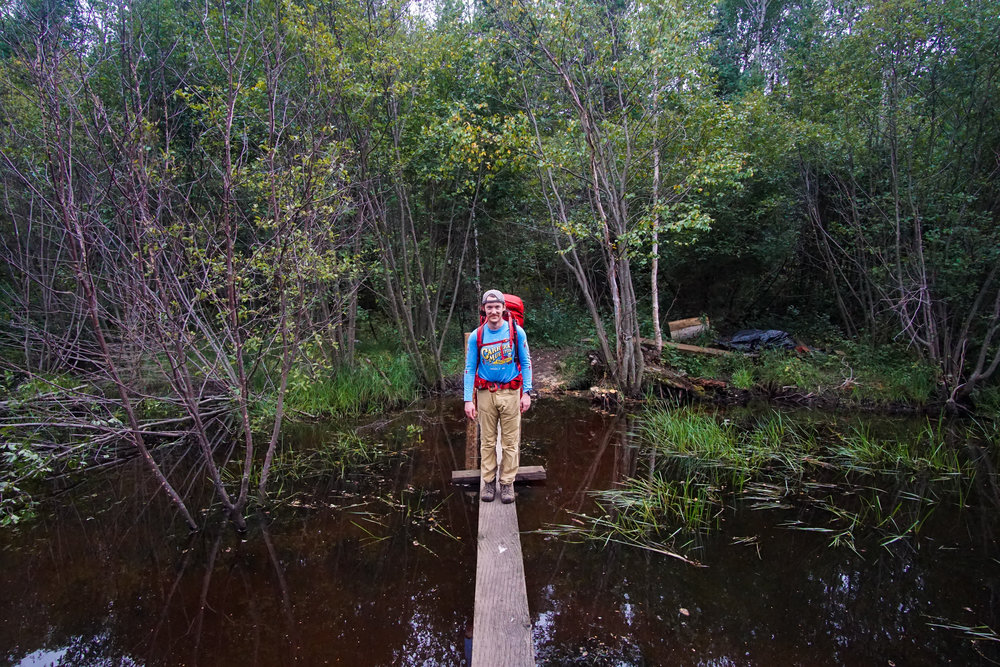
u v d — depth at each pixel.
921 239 8.32
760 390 8.75
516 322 4.21
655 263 9.63
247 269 4.34
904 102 7.80
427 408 8.09
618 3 7.93
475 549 3.88
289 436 6.60
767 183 10.62
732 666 2.69
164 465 5.57
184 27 6.79
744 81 15.91
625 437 6.67
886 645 2.86
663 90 7.93
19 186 6.00
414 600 3.28
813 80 9.53
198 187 7.00
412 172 8.66
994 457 5.89
